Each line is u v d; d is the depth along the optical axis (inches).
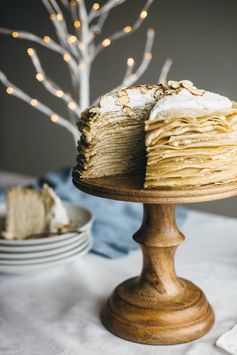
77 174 27.4
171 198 23.6
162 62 67.6
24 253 32.0
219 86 63.9
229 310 28.1
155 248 27.1
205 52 63.9
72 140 79.5
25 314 28.2
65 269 33.4
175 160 23.9
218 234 38.2
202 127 23.9
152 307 26.3
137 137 26.8
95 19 71.8
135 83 70.6
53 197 35.5
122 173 27.2
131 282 28.9
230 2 60.4
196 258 34.3
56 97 79.2
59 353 24.5
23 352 24.6
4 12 81.0
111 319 26.5
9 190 35.8
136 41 69.1
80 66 44.8
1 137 88.5
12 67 82.9
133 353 24.6
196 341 25.5
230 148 24.5
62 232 34.7
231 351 23.8
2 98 85.9
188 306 26.3
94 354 24.4
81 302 29.4
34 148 85.0
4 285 31.6
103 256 35.0
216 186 24.2
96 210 41.7
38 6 77.0
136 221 40.7
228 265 33.1
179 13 64.7
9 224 35.2
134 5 68.1
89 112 26.6
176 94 25.9
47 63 78.4
